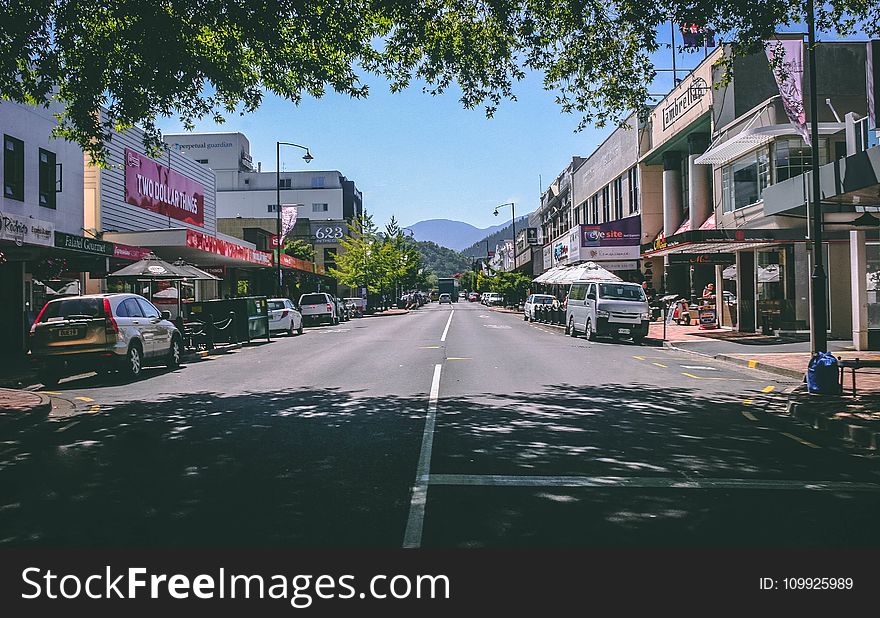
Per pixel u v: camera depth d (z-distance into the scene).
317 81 12.62
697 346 21.12
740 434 8.31
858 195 13.84
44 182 21.75
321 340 27.09
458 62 12.16
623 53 12.14
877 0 12.18
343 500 5.56
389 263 73.12
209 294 39.47
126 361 14.57
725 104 29.41
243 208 99.62
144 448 7.64
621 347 22.23
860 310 18.69
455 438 8.02
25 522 5.09
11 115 19.92
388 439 7.98
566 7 11.36
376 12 11.13
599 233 38.91
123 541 4.68
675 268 39.09
